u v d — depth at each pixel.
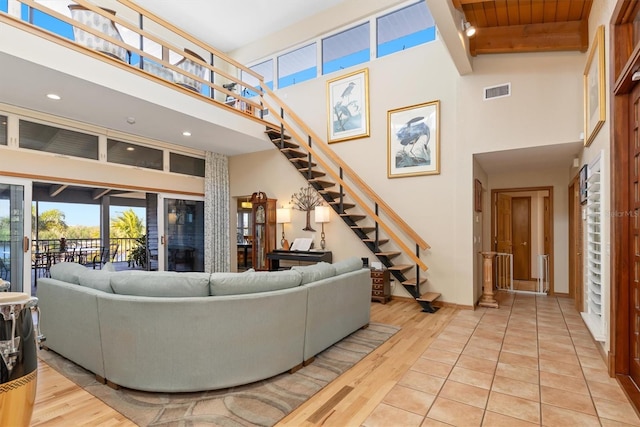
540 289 5.98
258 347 2.54
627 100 2.61
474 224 4.91
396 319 4.30
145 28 6.57
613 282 2.65
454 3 3.46
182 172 6.75
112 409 2.22
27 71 3.44
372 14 5.80
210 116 5.20
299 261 6.50
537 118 4.26
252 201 6.90
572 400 2.31
